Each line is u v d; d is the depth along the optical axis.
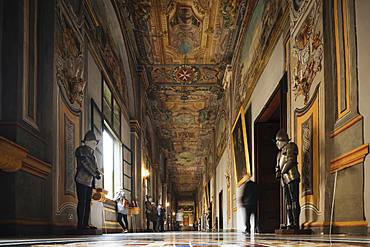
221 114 23.88
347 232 5.40
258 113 12.14
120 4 13.98
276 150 12.59
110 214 13.81
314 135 6.82
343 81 5.63
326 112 6.16
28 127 6.54
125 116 17.91
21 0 6.54
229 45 17.72
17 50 6.41
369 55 4.86
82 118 9.56
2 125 6.09
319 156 6.57
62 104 8.02
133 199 19.03
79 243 3.58
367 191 4.85
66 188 8.16
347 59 5.50
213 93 23.42
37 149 6.86
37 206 6.66
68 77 8.53
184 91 23.27
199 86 22.38
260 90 11.84
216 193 28.17
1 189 5.82
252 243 3.47
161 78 21.66
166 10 14.95
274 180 12.52
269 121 12.50
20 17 6.50
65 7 8.30
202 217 46.97
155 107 26.25
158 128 31.11
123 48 16.03
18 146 5.48
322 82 6.44
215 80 21.59
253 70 12.98
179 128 31.12
